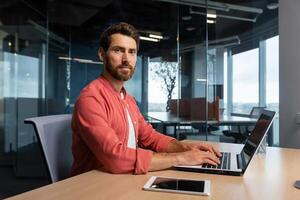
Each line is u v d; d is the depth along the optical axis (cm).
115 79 140
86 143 119
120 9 479
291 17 262
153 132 161
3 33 407
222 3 434
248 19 396
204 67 438
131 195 84
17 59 412
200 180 99
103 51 141
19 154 379
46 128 127
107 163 108
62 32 449
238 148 166
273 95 306
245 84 384
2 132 395
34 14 425
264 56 349
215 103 414
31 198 81
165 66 457
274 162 132
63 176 132
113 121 128
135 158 108
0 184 342
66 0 449
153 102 450
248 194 87
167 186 91
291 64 262
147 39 462
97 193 86
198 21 451
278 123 263
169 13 466
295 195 87
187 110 431
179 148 147
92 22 462
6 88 409
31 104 415
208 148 144
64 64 443
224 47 427
